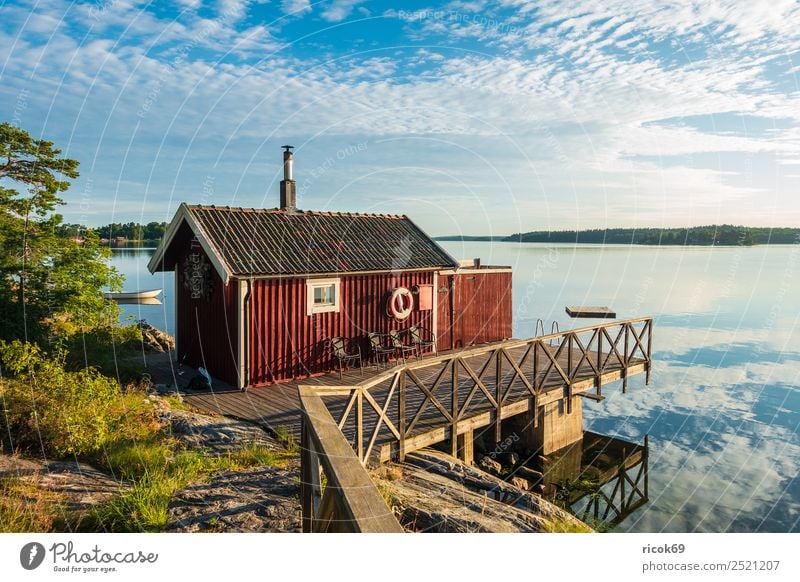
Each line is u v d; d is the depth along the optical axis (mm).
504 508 6535
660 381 20094
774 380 19922
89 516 5223
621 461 13062
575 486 11461
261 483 6121
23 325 11461
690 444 14289
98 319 13773
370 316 13367
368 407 9656
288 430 8531
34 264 12609
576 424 12992
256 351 11258
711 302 35281
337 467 3004
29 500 5426
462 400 10273
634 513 10531
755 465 12969
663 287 40969
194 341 12656
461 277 15648
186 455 6855
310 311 12148
